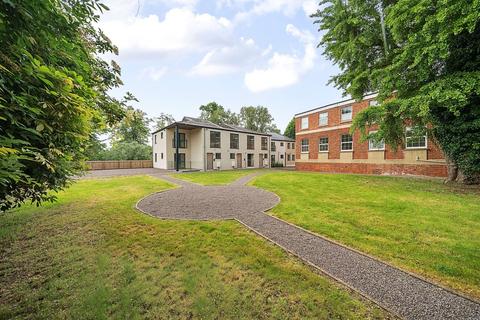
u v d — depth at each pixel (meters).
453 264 3.17
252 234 4.49
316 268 3.15
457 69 8.35
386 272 3.02
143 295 2.62
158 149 28.14
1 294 2.70
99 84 4.03
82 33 3.48
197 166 25.16
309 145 21.03
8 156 1.60
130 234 4.57
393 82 8.64
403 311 2.27
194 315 2.29
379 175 14.31
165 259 3.50
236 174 17.72
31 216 5.84
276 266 3.22
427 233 4.31
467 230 4.41
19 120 1.85
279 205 6.77
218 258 3.49
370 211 5.87
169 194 9.00
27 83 1.83
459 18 5.75
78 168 3.17
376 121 10.20
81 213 6.11
